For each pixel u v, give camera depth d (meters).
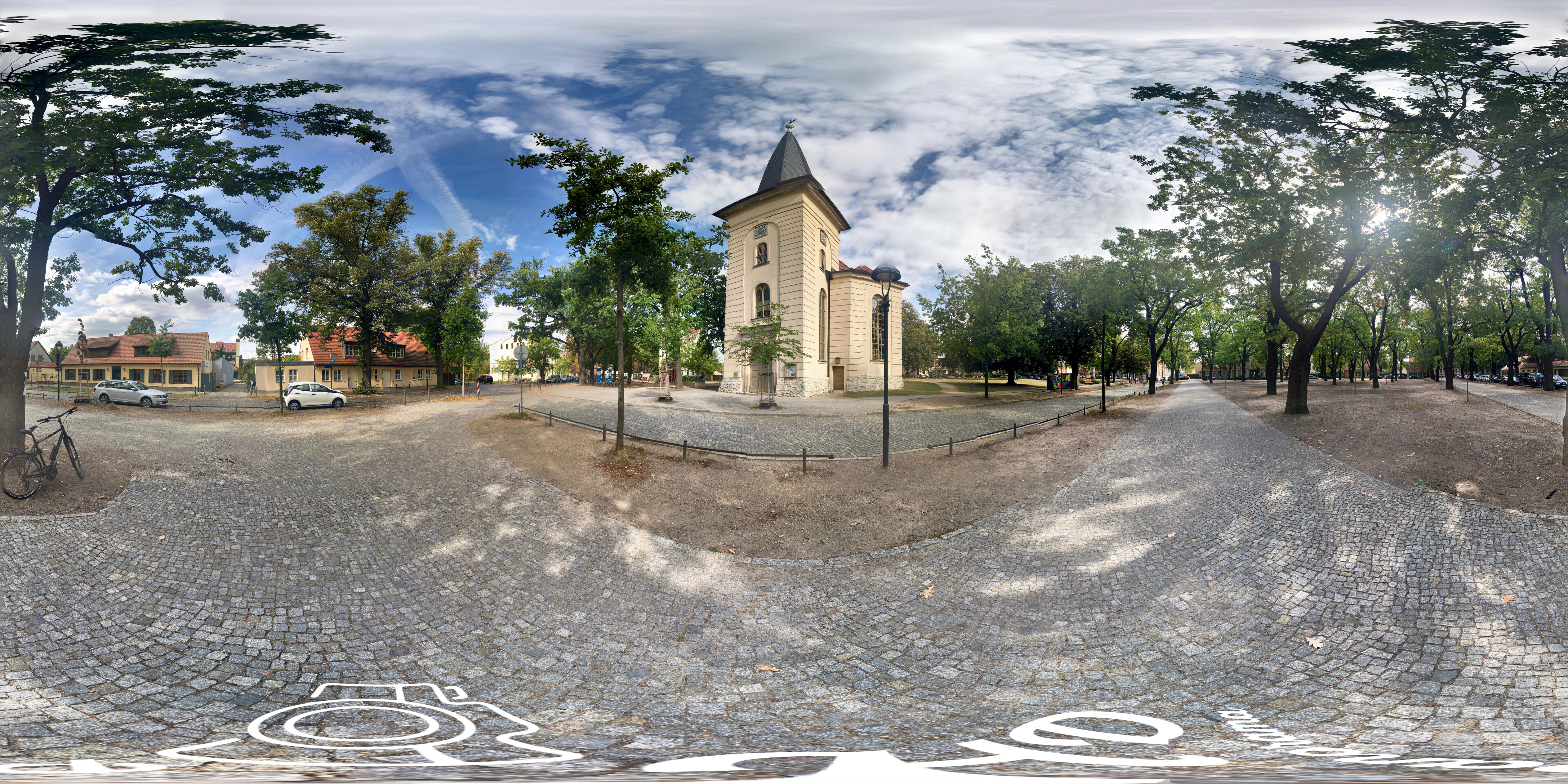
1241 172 17.17
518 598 6.84
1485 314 36.38
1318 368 78.62
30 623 5.51
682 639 5.99
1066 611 6.39
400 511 9.52
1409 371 81.81
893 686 4.99
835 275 37.94
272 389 46.16
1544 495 8.48
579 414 21.80
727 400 30.22
